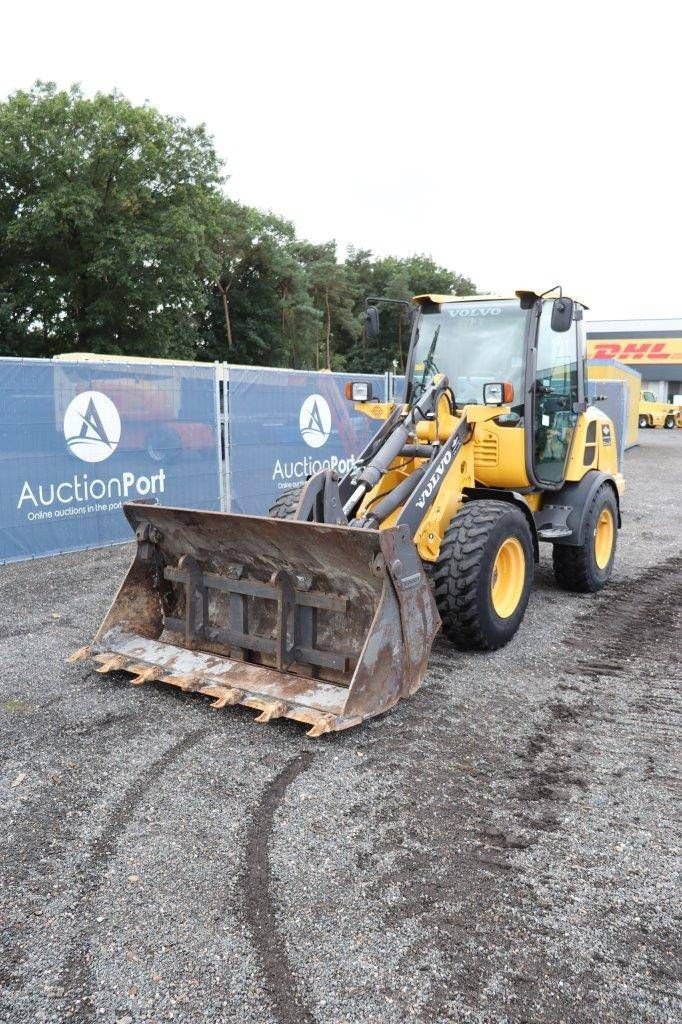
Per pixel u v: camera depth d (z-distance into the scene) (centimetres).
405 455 532
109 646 468
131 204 2567
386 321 4634
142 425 857
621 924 259
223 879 280
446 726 405
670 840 307
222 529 425
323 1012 222
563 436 626
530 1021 220
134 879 280
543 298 582
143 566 478
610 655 517
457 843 303
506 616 518
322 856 294
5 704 427
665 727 408
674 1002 227
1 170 2538
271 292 4088
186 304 2764
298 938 251
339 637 422
